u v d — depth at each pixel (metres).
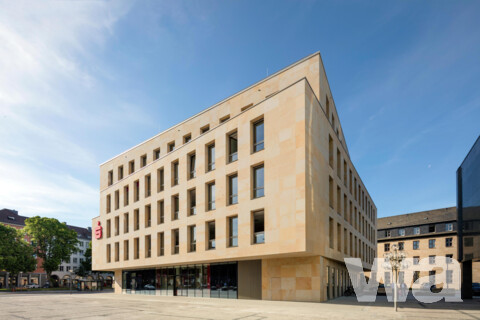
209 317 14.25
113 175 42.72
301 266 22.53
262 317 13.98
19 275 75.88
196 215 27.50
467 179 28.20
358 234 37.75
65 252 64.50
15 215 85.19
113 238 39.88
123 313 16.41
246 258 24.25
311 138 21.70
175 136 34.78
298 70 26.70
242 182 23.91
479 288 32.94
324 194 23.62
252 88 29.14
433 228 57.78
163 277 33.19
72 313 16.70
